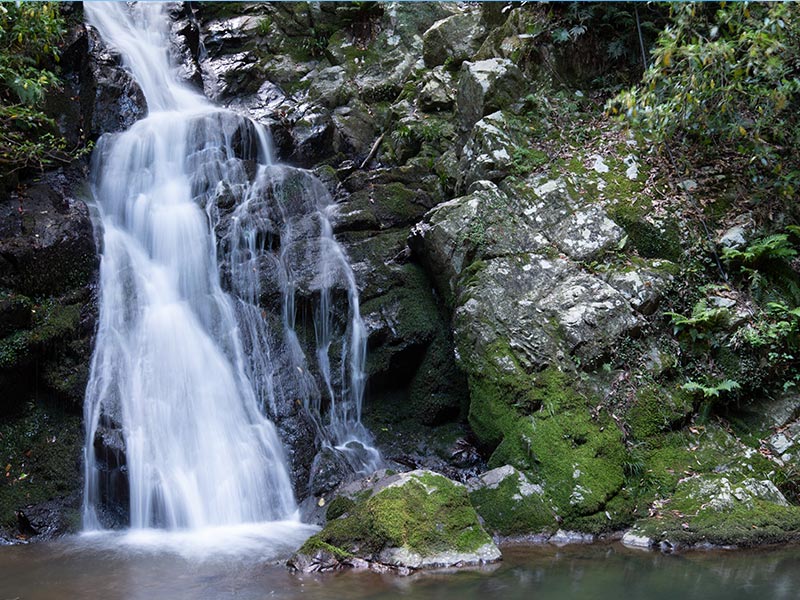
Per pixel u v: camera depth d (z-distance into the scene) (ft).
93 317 24.53
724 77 24.88
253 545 19.58
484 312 24.27
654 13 31.45
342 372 26.40
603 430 22.07
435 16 39.99
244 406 24.17
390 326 26.68
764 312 24.53
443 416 26.25
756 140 26.32
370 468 24.53
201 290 26.78
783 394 23.98
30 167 28.04
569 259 25.67
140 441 22.02
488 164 28.30
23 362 22.75
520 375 22.95
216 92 38.65
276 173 30.50
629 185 27.20
